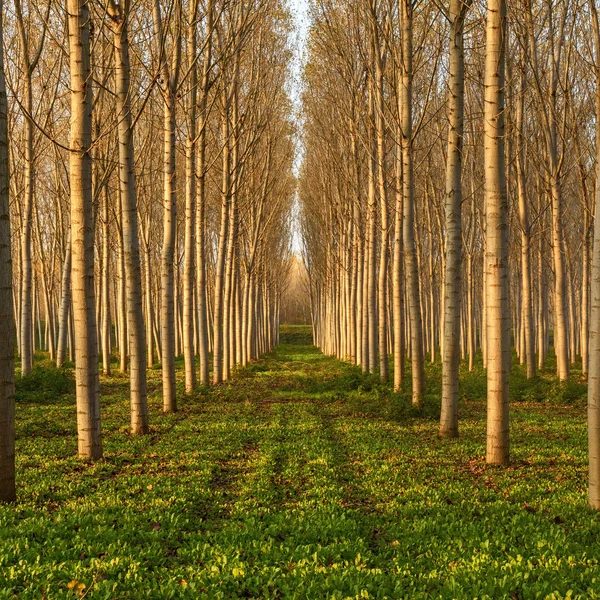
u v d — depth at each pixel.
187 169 20.55
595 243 7.43
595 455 7.57
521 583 5.44
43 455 11.23
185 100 21.39
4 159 7.70
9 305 7.89
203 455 11.31
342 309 41.25
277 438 13.24
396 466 10.37
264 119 26.53
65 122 23.02
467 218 32.47
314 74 26.58
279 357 48.66
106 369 28.53
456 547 6.43
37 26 20.28
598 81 13.49
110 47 18.78
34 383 21.27
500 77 10.18
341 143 30.02
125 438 13.01
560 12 19.75
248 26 20.25
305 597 5.28
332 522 7.21
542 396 19.67
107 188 27.02
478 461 10.60
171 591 5.32
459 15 12.39
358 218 29.09
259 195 32.94
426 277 39.94
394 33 18.98
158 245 39.94
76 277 10.63
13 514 7.37
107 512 7.62
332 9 21.94
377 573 5.70
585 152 24.92
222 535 6.88
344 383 22.78
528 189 28.64
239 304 32.19
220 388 23.03
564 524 7.11
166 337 17.14
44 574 5.63
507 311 10.30
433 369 29.72
